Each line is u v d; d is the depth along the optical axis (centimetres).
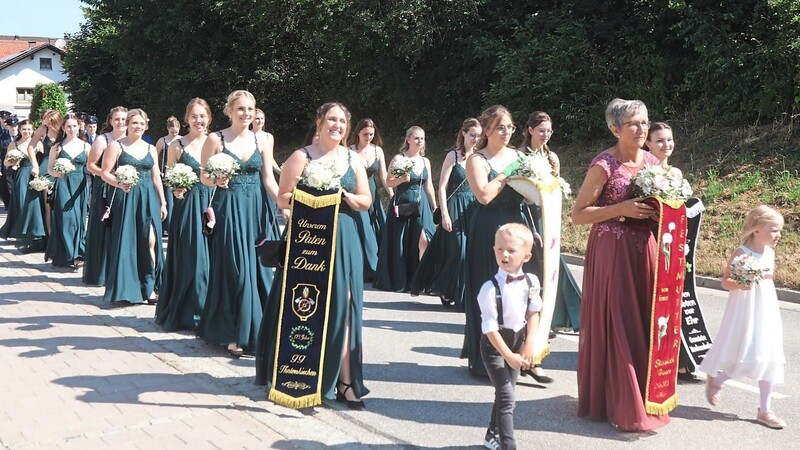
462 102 1964
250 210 623
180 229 688
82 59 3359
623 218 467
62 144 991
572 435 467
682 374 585
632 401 460
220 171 596
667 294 461
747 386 571
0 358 587
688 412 512
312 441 445
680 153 1386
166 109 2519
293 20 2172
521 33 1680
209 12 2308
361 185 510
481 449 446
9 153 1173
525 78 1619
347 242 498
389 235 912
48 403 493
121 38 2462
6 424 456
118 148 785
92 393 514
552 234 496
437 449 446
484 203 529
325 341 491
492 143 562
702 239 1087
